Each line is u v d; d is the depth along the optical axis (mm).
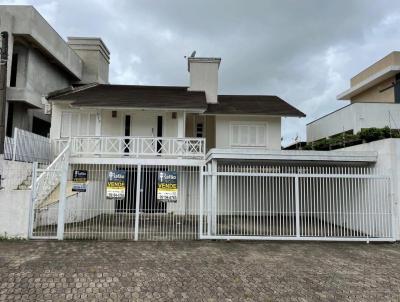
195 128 18734
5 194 9016
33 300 5324
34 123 19953
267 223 10570
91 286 5891
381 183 10383
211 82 19672
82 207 11750
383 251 8820
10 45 16984
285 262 7582
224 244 9164
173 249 8453
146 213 10984
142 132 16594
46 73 19984
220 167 12141
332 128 18766
